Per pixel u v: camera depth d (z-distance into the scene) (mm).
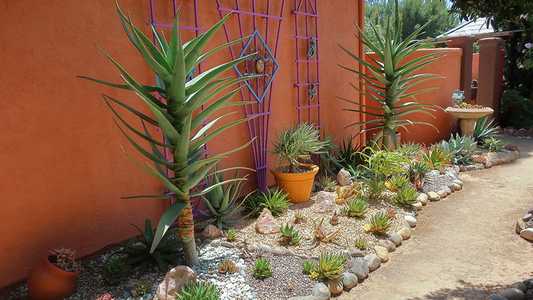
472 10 3400
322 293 2951
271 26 5086
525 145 8414
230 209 4035
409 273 3430
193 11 4145
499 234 4164
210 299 2568
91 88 3379
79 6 3256
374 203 4750
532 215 4309
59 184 3230
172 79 2701
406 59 7676
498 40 9453
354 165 5762
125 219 3699
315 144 4828
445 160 6324
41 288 2736
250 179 4980
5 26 2871
